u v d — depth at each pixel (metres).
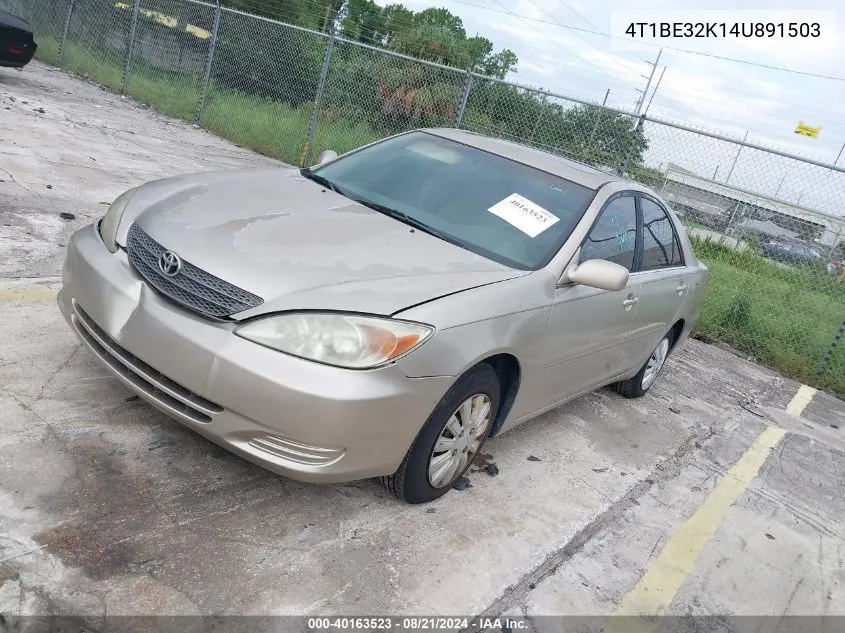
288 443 2.67
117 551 2.53
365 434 2.70
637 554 3.49
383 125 11.70
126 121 11.95
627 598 3.13
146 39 15.73
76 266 3.17
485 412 3.38
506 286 3.24
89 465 2.93
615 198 4.30
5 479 2.71
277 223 3.22
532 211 3.86
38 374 3.46
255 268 2.82
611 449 4.58
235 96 14.16
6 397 3.20
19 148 7.69
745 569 3.64
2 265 4.66
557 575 3.13
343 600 2.62
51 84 13.75
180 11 15.11
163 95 14.97
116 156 8.73
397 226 3.52
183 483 3.00
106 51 16.41
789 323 8.41
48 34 17.80
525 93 9.92
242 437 2.71
